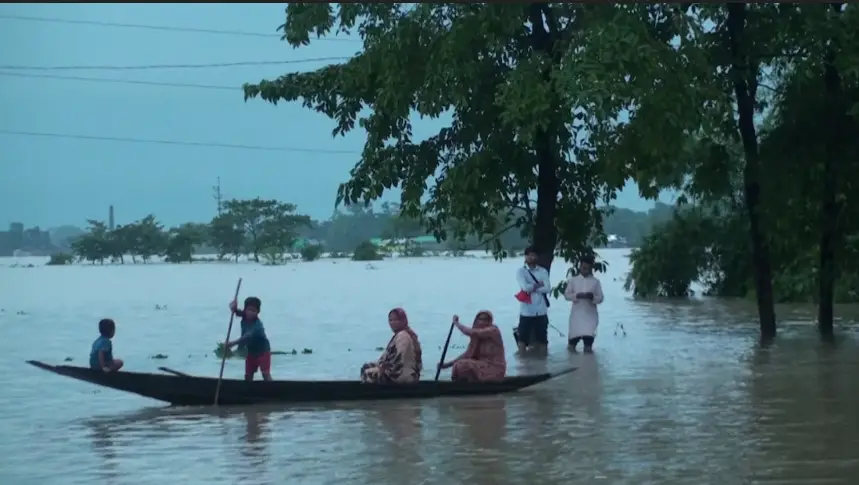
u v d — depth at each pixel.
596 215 22.48
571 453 11.02
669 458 10.73
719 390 15.12
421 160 21.89
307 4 20.53
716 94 18.77
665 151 18.11
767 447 11.17
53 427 12.88
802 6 19.69
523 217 22.72
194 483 10.01
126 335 26.16
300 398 14.19
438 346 22.45
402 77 19.91
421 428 12.42
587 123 20.44
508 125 20.23
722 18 20.98
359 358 20.30
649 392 15.00
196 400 14.02
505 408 13.74
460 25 19.27
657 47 18.00
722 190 21.95
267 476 10.22
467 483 9.86
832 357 18.94
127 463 10.88
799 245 22.34
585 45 17.80
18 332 27.28
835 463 10.44
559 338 24.02
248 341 15.29
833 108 20.94
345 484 9.88
